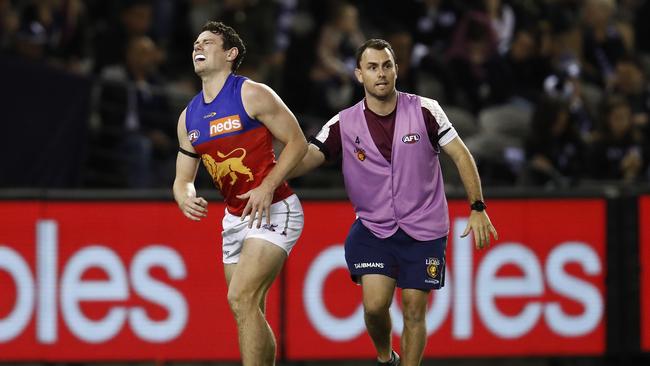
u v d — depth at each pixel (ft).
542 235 99.04
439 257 70.90
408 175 70.23
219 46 67.00
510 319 98.78
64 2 132.36
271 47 139.85
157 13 143.13
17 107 110.63
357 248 71.77
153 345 97.45
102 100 119.14
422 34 143.95
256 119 66.54
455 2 144.66
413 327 70.85
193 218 68.03
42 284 96.73
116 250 97.25
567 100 122.31
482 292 98.48
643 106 134.10
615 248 99.45
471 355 98.48
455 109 132.67
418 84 129.59
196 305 97.55
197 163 70.03
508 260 98.78
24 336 96.68
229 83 66.90
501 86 137.28
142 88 120.88
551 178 118.11
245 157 66.54
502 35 150.92
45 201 96.94
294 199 68.80
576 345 99.30
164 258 97.45
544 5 154.61
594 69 148.05
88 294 97.09
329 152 71.36
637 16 161.68
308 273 97.66
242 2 135.74
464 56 137.49
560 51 146.30
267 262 66.85
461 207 97.96
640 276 99.35
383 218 70.79
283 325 97.50
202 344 97.60
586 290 99.35
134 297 97.30
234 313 66.54
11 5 134.41
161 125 122.11
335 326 97.91
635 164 118.83
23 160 110.73
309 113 127.24
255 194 64.80
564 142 120.37
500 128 132.05
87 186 116.67
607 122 119.85
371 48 69.77
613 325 99.50
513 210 98.94
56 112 111.86
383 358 75.05
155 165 119.65
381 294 70.85
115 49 130.52
